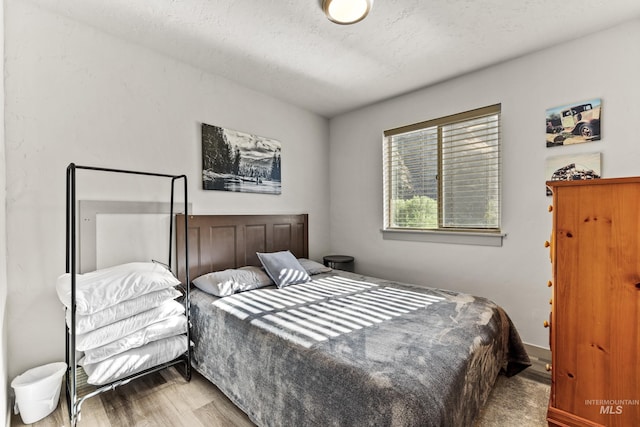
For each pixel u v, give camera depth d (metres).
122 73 2.07
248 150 2.83
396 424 0.96
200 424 1.51
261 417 1.46
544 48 2.16
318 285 2.44
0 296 1.27
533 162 2.23
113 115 2.03
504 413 1.59
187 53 2.25
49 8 1.75
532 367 2.07
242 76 2.61
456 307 1.86
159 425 1.50
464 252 2.59
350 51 2.20
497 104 2.39
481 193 2.54
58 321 1.80
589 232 1.06
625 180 0.99
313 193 3.49
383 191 3.16
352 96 3.03
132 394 1.76
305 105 3.27
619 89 1.90
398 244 3.04
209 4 1.71
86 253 1.91
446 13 1.78
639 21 1.83
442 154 2.76
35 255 1.73
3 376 1.35
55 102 1.80
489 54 2.23
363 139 3.33
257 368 1.50
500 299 2.40
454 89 2.63
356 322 1.62
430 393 1.05
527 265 2.27
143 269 1.82
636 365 0.99
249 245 2.82
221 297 2.11
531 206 2.24
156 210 2.23
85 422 1.51
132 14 1.80
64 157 1.83
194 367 2.00
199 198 2.49
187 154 2.41
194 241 2.43
